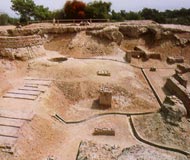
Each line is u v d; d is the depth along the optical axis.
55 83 26.09
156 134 19.98
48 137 18.80
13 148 16.12
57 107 23.16
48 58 32.03
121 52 37.97
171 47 41.25
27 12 51.88
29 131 18.16
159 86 29.59
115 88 26.50
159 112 22.72
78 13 48.53
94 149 17.58
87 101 25.27
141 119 22.31
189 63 38.25
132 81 28.88
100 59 34.34
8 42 28.67
